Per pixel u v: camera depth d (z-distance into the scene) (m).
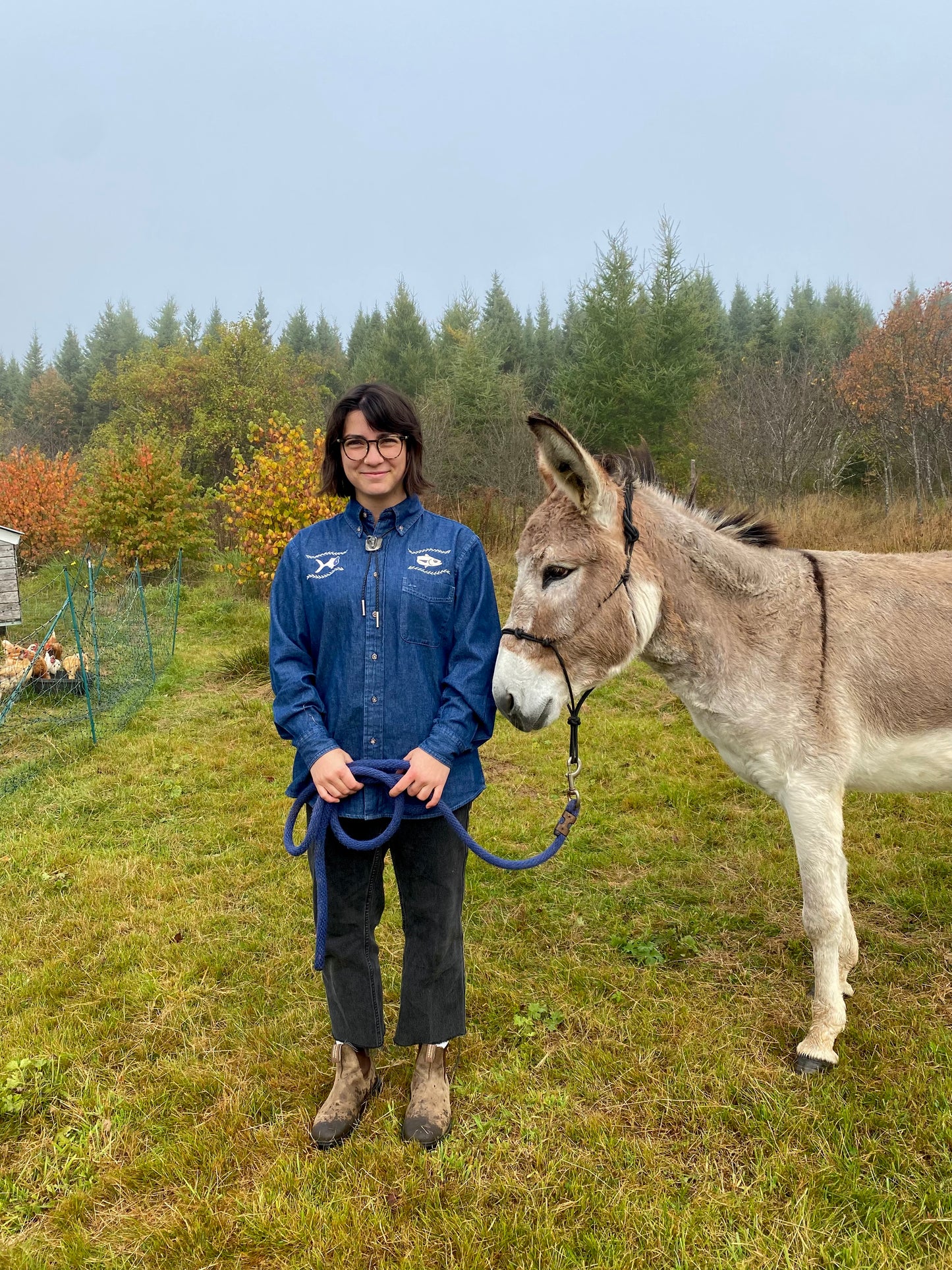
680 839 3.86
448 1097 2.11
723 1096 2.15
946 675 2.30
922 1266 1.65
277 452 11.10
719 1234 1.73
